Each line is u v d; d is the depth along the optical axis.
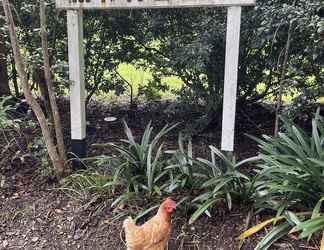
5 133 4.60
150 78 5.96
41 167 3.99
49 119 4.50
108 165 3.82
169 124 5.22
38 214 3.54
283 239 2.92
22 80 3.62
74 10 3.80
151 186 3.38
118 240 3.22
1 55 5.00
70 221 3.43
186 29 5.07
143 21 5.20
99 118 5.63
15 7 4.64
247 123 5.24
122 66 5.78
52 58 4.88
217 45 4.52
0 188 3.85
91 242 3.26
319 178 2.91
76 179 3.80
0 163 4.14
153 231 2.80
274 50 4.35
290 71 4.13
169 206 2.82
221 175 3.21
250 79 4.90
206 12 4.82
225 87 3.56
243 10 4.41
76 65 3.92
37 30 4.01
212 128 4.99
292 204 3.04
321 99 4.29
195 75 4.90
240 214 3.21
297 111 3.93
